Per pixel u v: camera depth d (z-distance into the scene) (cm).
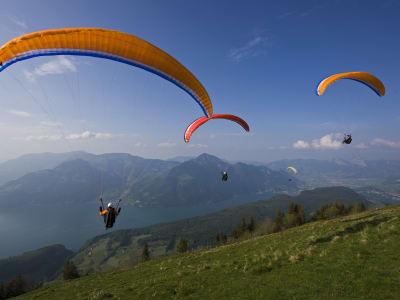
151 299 1209
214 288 1180
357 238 1420
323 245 1448
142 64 1186
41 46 987
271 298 948
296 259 1295
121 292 1457
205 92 1494
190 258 2206
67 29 998
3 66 968
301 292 939
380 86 2419
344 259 1152
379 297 797
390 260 1037
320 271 1084
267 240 2248
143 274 2034
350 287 893
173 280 1453
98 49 1077
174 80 1309
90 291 1828
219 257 1972
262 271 1266
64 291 2100
